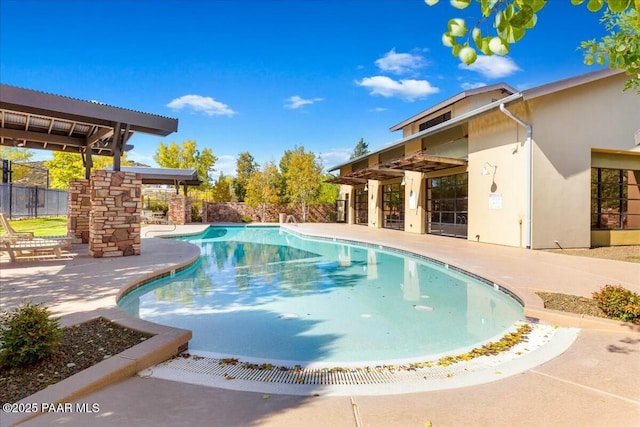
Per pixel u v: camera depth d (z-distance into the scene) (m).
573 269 7.50
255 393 2.71
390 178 19.62
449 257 9.21
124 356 3.09
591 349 3.52
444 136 14.66
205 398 2.61
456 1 1.38
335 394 2.71
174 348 3.50
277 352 4.08
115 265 7.80
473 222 12.76
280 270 9.20
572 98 10.99
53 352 3.17
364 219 23.16
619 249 11.06
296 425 2.27
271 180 27.97
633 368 3.09
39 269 7.30
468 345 4.32
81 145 11.52
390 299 6.39
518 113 10.86
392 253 11.95
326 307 5.89
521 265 8.00
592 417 2.36
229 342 4.36
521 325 4.45
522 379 2.93
